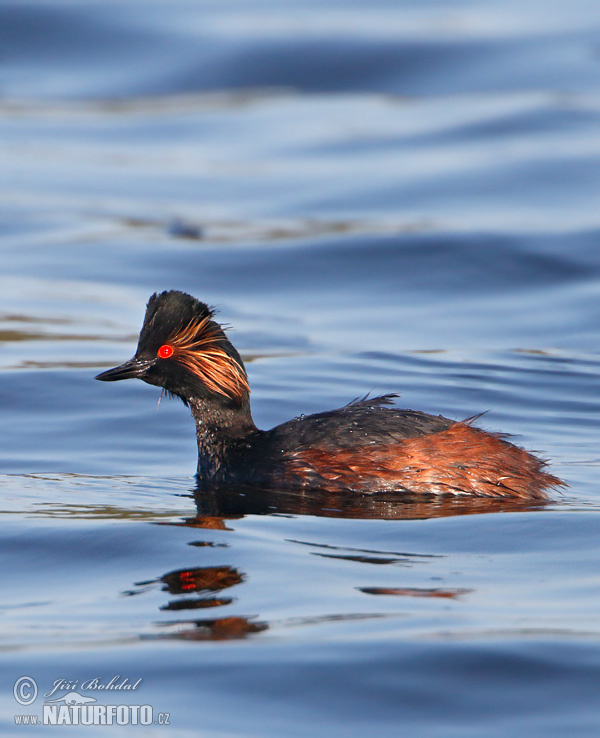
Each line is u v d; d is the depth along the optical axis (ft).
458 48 117.19
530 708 20.99
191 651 23.35
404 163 90.33
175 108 111.86
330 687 21.85
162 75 116.67
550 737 20.01
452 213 79.05
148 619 25.12
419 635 23.80
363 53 118.42
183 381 39.91
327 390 49.55
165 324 40.01
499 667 22.34
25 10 127.24
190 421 46.55
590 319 61.11
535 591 26.43
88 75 118.11
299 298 66.54
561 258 69.51
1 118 110.11
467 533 31.27
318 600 26.05
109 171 96.37
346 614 25.11
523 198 80.79
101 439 43.88
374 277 69.21
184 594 26.66
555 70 109.60
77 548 30.27
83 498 35.68
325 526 32.32
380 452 36.42
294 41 120.26
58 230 81.05
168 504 35.17
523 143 91.09
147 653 23.27
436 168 88.12
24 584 27.68
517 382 51.03
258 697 21.48
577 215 76.54
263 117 106.83
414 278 68.74
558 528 31.45
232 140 102.06
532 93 104.53
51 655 23.29
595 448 41.68
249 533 31.55
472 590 26.58
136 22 126.31
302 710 21.12
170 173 94.94
